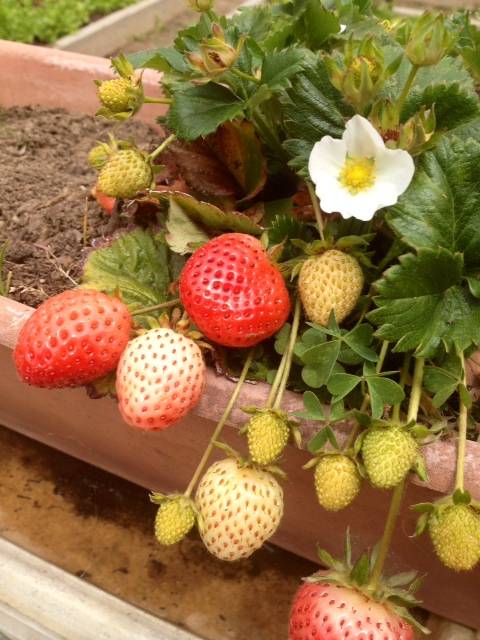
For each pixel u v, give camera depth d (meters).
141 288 0.22
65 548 0.26
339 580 0.17
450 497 0.17
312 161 0.17
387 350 0.19
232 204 0.24
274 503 0.18
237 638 0.24
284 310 0.18
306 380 0.18
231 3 0.62
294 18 0.25
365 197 0.17
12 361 0.23
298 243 0.19
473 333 0.18
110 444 0.25
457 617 0.23
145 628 0.23
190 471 0.23
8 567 0.25
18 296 0.26
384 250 0.21
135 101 0.21
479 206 0.18
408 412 0.18
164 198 0.22
